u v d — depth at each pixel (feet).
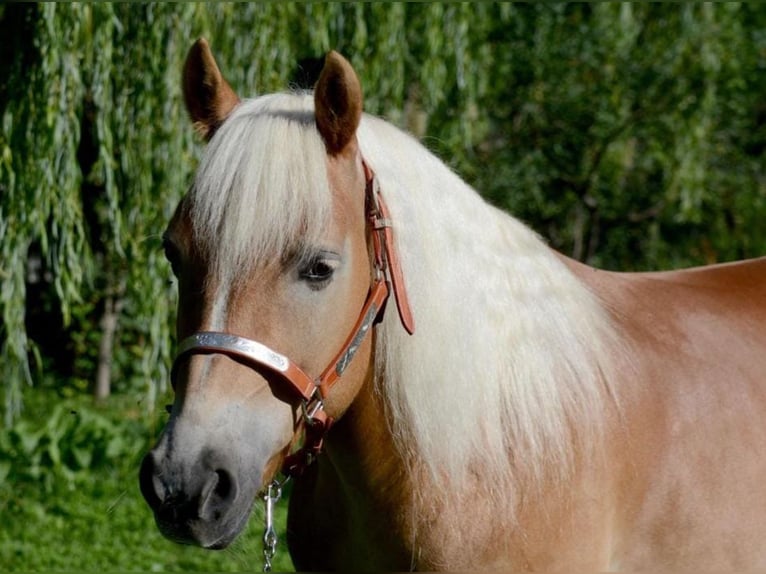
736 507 8.49
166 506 6.61
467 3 21.53
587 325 8.43
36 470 19.85
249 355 6.83
